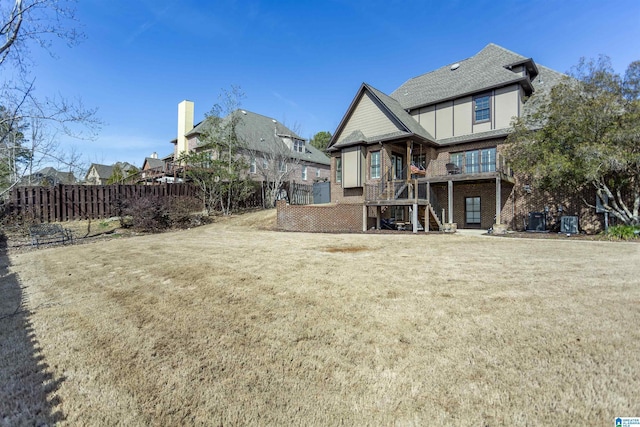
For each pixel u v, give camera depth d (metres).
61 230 12.59
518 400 2.34
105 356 3.20
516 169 12.84
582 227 13.34
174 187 19.66
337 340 3.39
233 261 7.32
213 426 2.20
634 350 2.96
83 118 10.51
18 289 5.74
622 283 5.05
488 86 16.05
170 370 2.91
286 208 15.56
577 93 10.93
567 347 3.04
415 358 2.97
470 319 3.76
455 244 9.85
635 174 11.21
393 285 5.21
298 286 5.26
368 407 2.35
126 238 12.93
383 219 17.39
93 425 2.23
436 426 2.13
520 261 6.96
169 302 4.71
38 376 2.86
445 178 14.77
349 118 19.30
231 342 3.42
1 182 15.34
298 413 2.31
